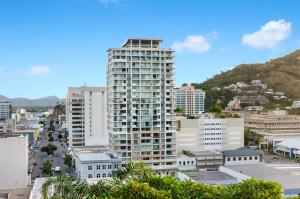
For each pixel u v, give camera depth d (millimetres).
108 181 125625
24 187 167500
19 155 182125
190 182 108750
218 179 186500
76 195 102562
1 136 195625
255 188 100500
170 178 113188
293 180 180625
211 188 105938
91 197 97625
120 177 113562
